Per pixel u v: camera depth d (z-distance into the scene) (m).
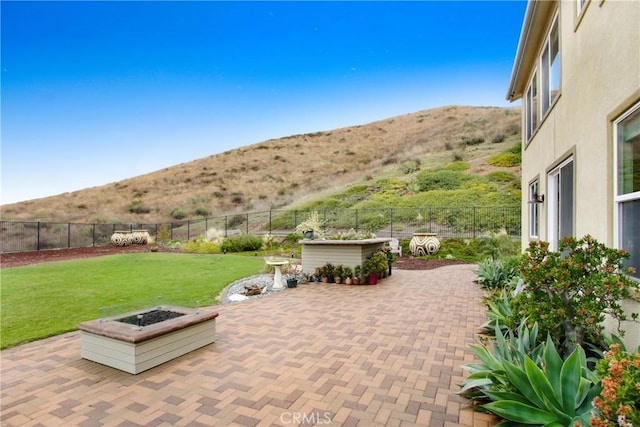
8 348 4.51
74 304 6.84
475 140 33.00
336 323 5.55
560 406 2.42
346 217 22.47
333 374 3.64
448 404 3.01
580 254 3.25
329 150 42.81
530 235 8.41
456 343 4.59
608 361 2.07
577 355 2.48
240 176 39.66
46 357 4.18
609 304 3.10
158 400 3.12
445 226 19.06
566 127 5.18
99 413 2.91
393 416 2.82
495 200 20.38
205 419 2.80
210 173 40.62
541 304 3.32
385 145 40.50
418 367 3.81
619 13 3.36
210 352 4.30
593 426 1.79
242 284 9.08
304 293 7.98
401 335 4.94
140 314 4.49
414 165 30.48
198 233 27.44
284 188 36.12
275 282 8.73
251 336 4.92
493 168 25.77
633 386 1.74
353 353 4.25
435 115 43.53
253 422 2.75
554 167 5.91
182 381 3.50
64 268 11.95
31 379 3.57
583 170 4.37
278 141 46.78
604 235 3.71
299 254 15.76
